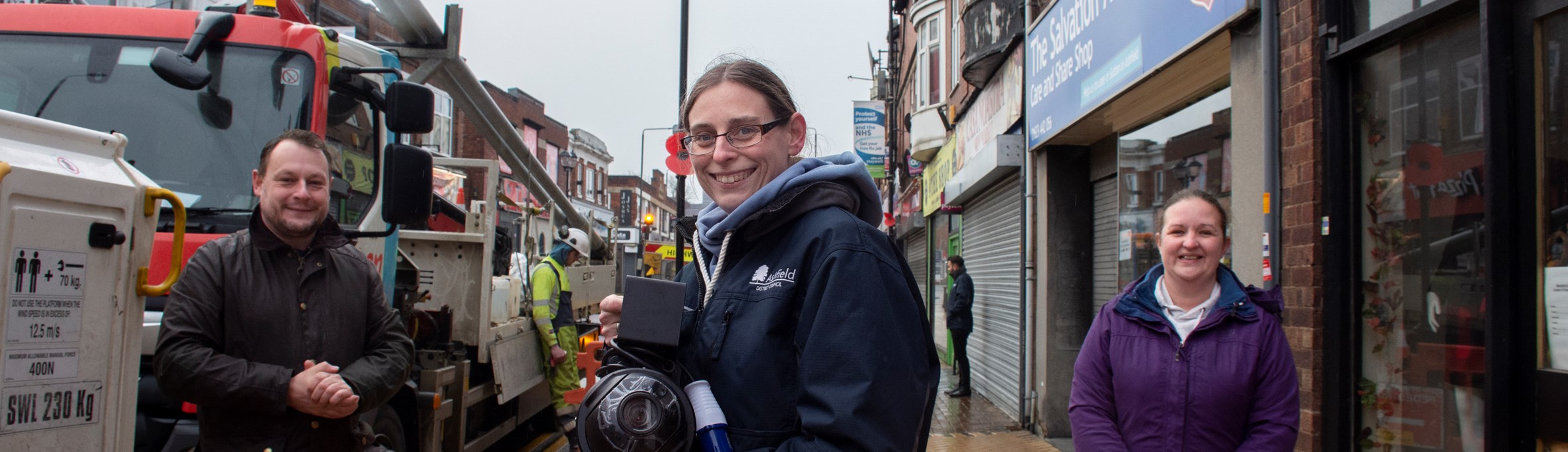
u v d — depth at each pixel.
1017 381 9.27
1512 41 3.21
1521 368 3.15
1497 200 3.19
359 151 4.77
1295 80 4.28
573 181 47.72
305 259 2.99
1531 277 3.13
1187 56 5.13
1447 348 3.57
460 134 30.50
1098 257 8.09
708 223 1.90
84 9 4.39
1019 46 8.96
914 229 20.56
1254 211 4.64
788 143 1.84
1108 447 2.77
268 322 2.85
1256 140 4.63
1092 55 6.59
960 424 8.95
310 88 4.33
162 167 4.07
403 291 5.35
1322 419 4.10
